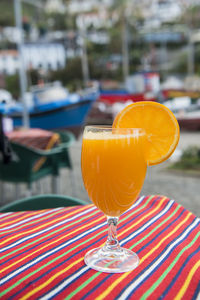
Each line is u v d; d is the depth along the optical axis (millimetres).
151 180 5562
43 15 40750
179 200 4438
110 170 788
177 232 938
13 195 4695
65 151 3928
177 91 13086
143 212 1094
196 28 41781
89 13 45844
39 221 1050
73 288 669
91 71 36875
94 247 852
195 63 42562
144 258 792
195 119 11180
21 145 3326
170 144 834
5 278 711
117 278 703
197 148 7348
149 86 15852
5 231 974
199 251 827
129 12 39156
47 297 640
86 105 10914
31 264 770
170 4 47656
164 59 44562
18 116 10133
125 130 793
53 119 10453
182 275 716
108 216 870
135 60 42062
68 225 1008
